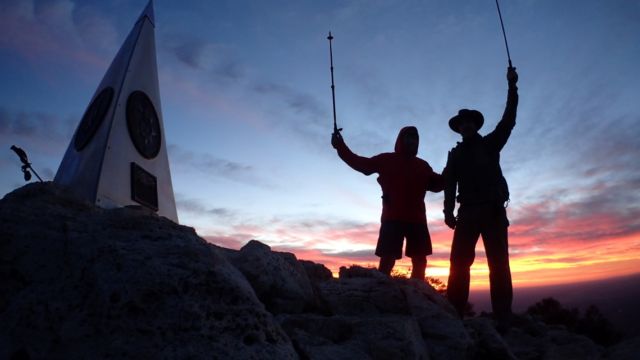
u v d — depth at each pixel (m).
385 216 5.77
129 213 2.75
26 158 5.72
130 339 1.92
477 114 5.23
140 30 9.59
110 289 2.08
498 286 4.77
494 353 3.54
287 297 3.53
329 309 3.74
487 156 4.98
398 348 3.03
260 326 2.12
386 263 5.56
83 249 2.37
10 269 2.38
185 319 2.00
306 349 2.74
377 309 3.76
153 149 9.12
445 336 3.67
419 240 5.70
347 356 2.86
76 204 3.10
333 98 6.39
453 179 5.10
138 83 9.03
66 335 1.99
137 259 2.22
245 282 2.40
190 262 2.25
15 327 2.08
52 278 2.29
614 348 3.92
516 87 5.07
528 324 5.02
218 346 1.93
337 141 6.28
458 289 4.80
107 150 7.62
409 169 5.89
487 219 4.79
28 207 2.80
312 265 4.82
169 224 2.75
